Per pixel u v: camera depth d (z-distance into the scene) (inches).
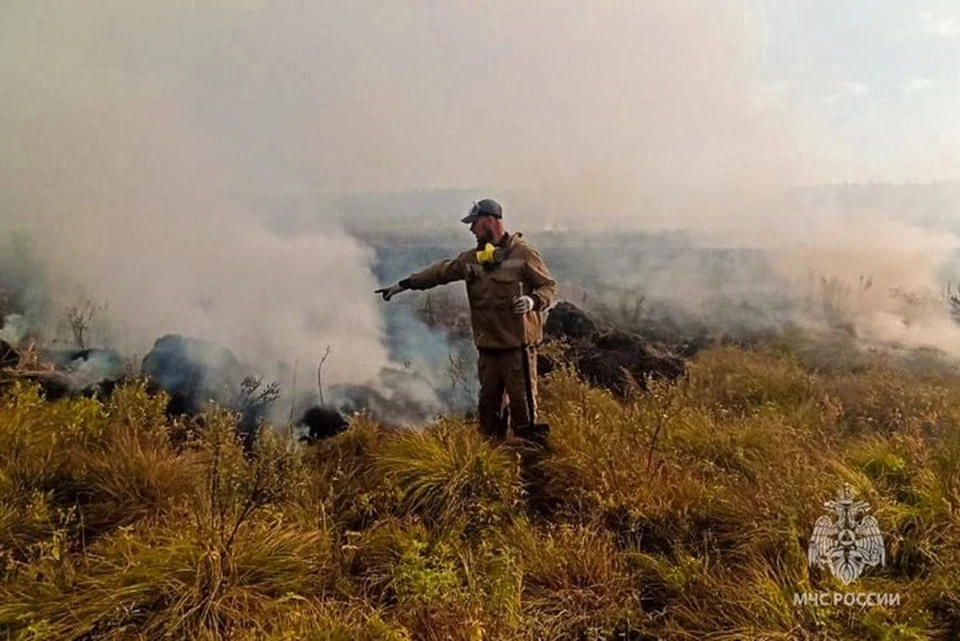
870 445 211.9
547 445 206.8
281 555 153.2
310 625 133.5
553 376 278.7
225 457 181.6
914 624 138.6
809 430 235.8
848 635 137.5
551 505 190.7
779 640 136.7
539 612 145.4
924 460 193.2
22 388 217.9
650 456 193.9
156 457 191.3
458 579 150.3
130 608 133.9
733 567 161.3
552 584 156.1
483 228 204.8
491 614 139.7
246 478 173.3
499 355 207.0
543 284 201.8
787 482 182.1
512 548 162.1
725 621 144.4
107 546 157.9
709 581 154.2
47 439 190.5
